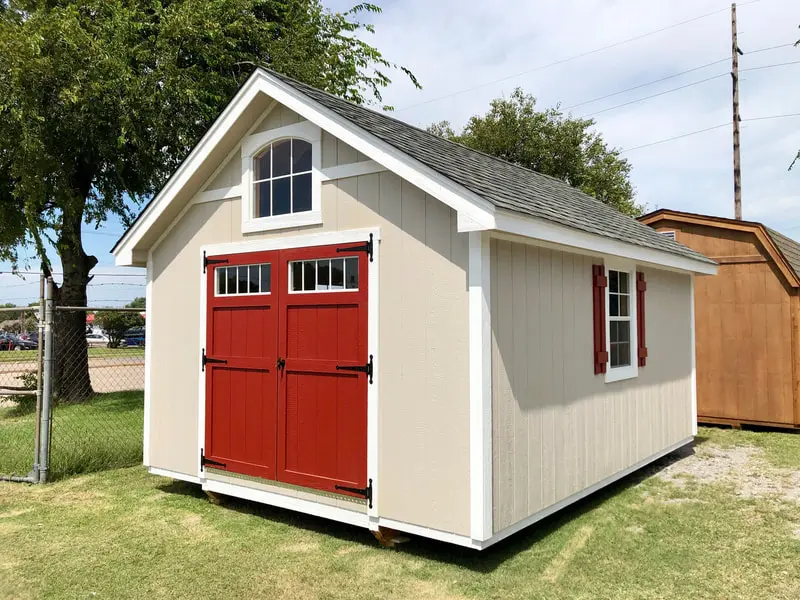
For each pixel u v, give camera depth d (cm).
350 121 438
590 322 548
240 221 540
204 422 555
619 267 621
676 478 648
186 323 581
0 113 942
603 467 561
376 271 443
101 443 738
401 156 409
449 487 399
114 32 1060
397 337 430
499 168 655
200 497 574
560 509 497
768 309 938
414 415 418
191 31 1108
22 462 668
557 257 496
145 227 590
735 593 359
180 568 396
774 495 574
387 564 403
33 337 1781
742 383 957
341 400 459
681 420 777
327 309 473
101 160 1185
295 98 475
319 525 491
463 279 399
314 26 1438
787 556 416
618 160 2855
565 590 362
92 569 395
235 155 548
